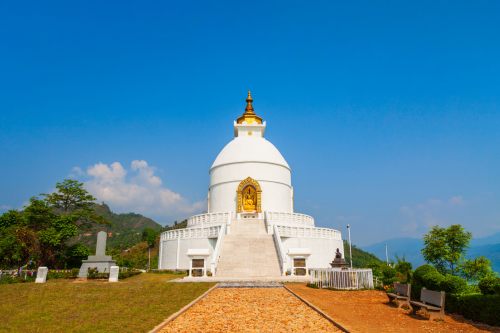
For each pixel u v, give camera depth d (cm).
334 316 1728
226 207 6006
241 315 1733
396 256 4400
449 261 2930
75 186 5422
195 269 3306
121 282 2975
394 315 1862
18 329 1503
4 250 4078
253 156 6178
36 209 4741
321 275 2783
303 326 1530
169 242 5159
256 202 5922
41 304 2022
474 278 2809
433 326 1630
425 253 3016
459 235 2923
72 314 1777
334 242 5341
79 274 3853
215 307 1927
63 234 4572
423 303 1889
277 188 6138
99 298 2172
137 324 1552
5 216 4731
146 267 7175
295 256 3459
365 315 1838
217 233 4666
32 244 4259
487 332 1547
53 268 4625
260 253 3975
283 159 6625
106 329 1478
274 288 2614
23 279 3475
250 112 7275
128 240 13788
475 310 1738
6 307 1966
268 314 1755
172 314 1731
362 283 2739
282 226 4803
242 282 2952
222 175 6209
